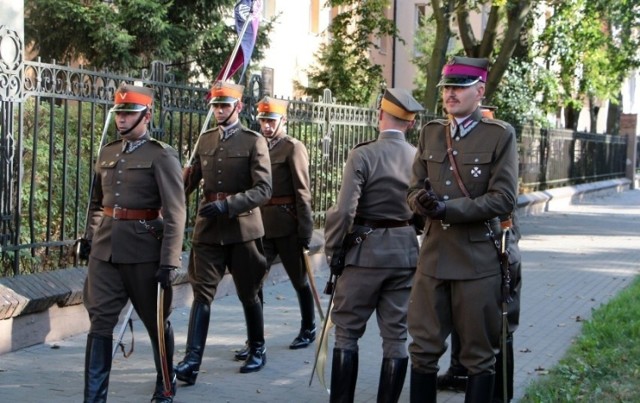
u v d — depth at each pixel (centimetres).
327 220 623
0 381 711
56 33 1775
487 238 550
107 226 630
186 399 686
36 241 883
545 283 1288
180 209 628
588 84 2661
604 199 3234
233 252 754
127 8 1778
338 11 3156
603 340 889
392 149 636
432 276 555
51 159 856
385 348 627
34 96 830
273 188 846
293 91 2761
